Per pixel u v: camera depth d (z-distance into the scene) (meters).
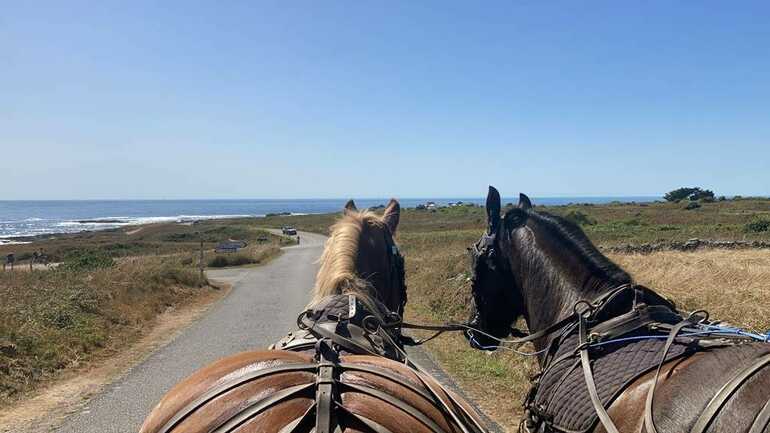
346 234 3.63
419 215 74.44
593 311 2.98
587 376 2.64
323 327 2.81
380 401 2.03
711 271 12.61
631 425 2.30
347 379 2.18
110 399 7.16
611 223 39.25
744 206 58.62
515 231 3.73
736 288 10.72
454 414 2.20
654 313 2.83
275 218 115.75
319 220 100.69
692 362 2.31
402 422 1.95
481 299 3.89
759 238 24.47
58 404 7.00
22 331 9.59
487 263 3.84
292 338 3.10
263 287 20.08
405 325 3.56
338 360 2.37
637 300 2.96
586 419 2.54
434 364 8.49
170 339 11.15
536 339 3.45
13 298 12.40
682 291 10.54
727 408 1.95
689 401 2.10
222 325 12.58
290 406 1.94
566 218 3.60
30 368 8.28
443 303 13.77
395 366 2.42
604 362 2.69
